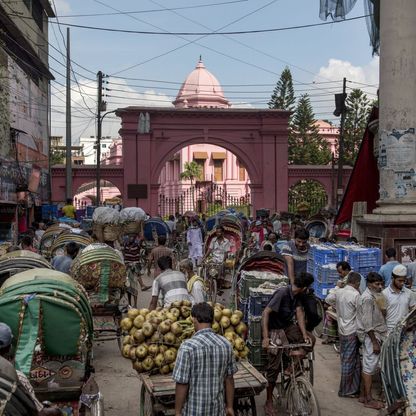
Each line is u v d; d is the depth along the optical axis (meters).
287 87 53.53
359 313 7.47
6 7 22.27
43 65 28.11
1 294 5.78
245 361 6.43
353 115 51.62
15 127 23.14
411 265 10.21
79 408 5.72
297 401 6.50
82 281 9.41
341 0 14.76
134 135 35.69
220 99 57.25
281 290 6.87
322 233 20.25
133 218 18.27
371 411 7.30
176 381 4.81
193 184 56.41
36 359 5.64
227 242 14.10
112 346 10.54
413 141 13.20
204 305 5.12
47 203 30.94
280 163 36.53
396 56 13.21
